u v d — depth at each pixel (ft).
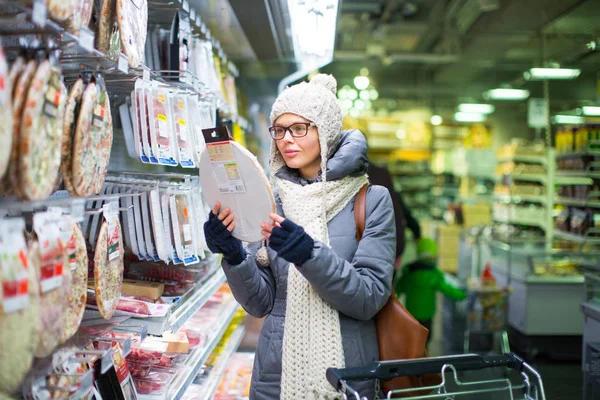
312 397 5.27
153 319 5.52
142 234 6.04
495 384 12.26
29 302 3.21
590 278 11.19
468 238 23.32
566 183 16.65
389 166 40.16
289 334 5.42
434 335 17.85
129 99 6.32
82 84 4.10
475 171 35.53
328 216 5.70
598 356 9.40
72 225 3.97
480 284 17.43
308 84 5.77
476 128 37.65
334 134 5.78
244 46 12.92
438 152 39.37
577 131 15.55
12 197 4.01
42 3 3.20
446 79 35.09
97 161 4.37
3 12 3.55
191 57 7.89
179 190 6.40
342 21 23.84
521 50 24.61
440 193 38.88
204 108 8.25
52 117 3.49
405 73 36.11
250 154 4.84
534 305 15.66
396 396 5.34
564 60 17.47
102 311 4.63
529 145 22.38
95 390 4.74
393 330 5.52
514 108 36.47
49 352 3.62
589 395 9.59
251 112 15.02
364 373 4.65
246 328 12.34
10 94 3.05
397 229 13.79
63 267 3.72
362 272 5.40
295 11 9.52
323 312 5.35
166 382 6.29
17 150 3.16
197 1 8.96
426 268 15.62
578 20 15.87
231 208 5.09
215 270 9.09
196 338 7.86
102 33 4.67
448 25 23.21
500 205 23.07
